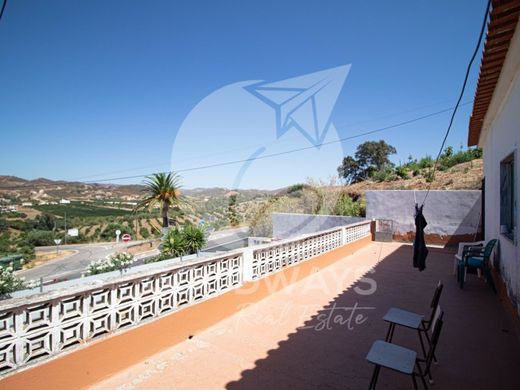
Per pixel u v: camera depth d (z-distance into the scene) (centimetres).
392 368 270
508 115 540
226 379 335
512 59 421
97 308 326
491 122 736
